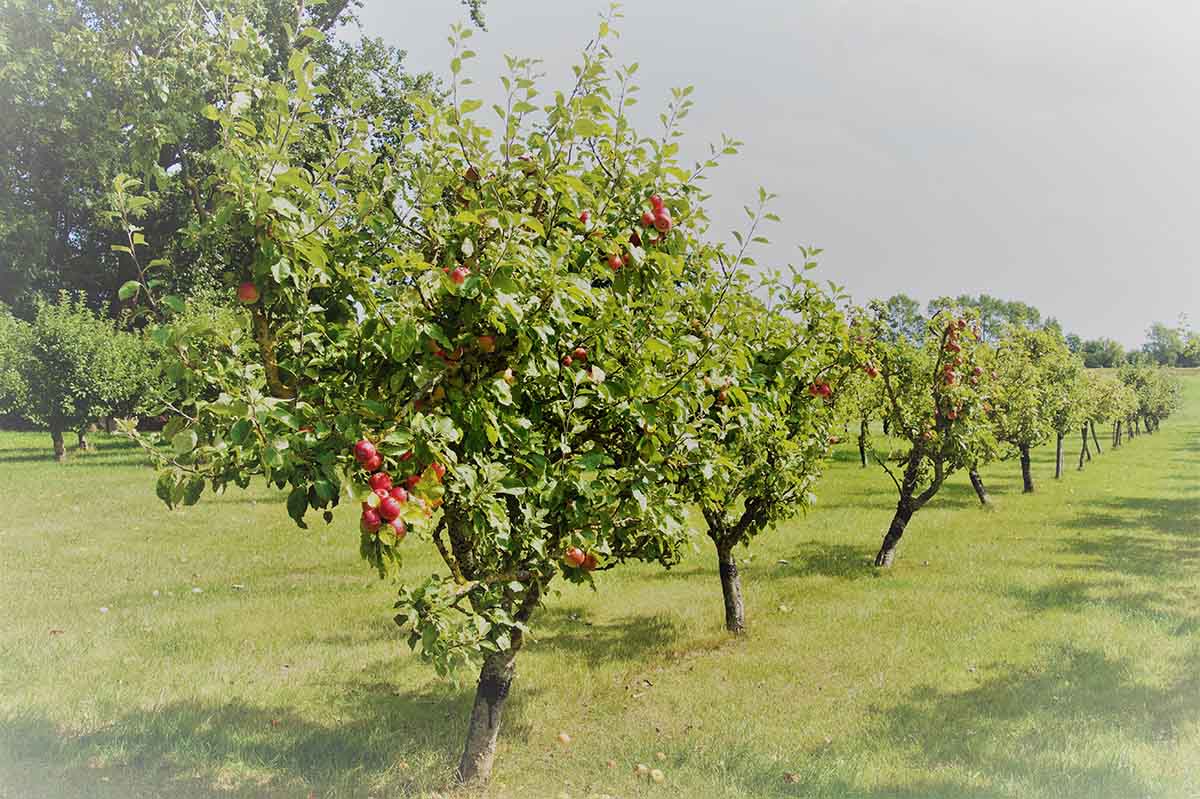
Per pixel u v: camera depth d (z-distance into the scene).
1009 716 6.44
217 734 5.96
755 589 11.09
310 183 4.31
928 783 5.25
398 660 7.82
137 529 14.31
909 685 7.21
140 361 27.19
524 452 4.66
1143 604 9.80
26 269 32.62
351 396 4.21
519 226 4.16
